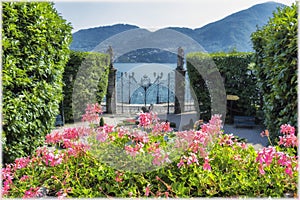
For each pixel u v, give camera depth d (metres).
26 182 2.03
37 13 2.71
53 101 3.06
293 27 2.55
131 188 1.85
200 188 1.85
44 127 2.92
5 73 2.32
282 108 2.88
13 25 2.38
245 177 1.94
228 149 2.15
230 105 6.15
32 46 2.67
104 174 1.98
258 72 4.01
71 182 2.00
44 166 2.18
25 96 2.55
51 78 3.04
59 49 3.16
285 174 1.93
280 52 2.79
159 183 1.91
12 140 2.54
